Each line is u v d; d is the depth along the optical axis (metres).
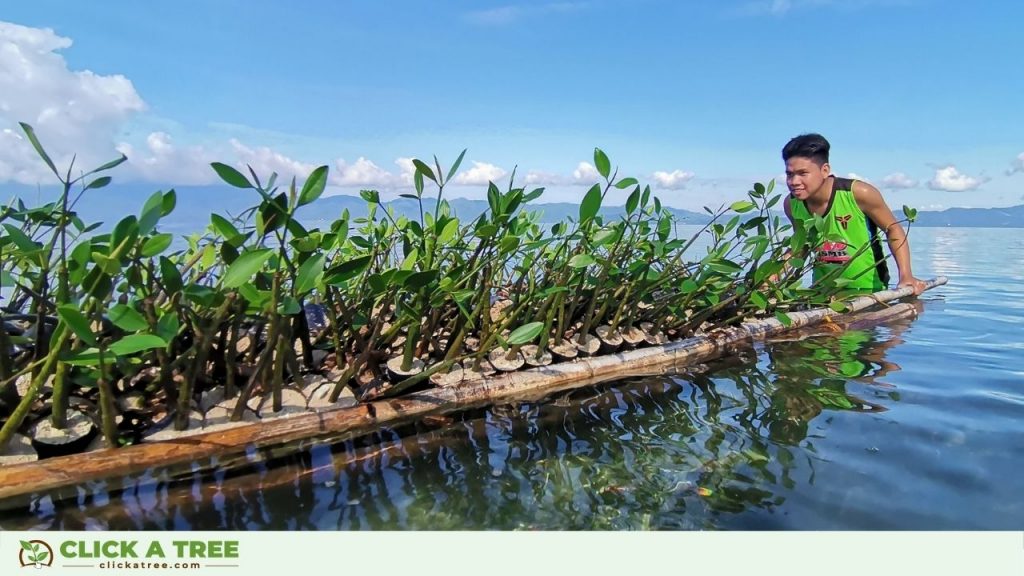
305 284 2.05
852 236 4.63
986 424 2.17
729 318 3.73
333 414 2.22
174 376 2.25
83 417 1.95
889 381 2.72
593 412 2.46
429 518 1.67
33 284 2.34
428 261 2.82
